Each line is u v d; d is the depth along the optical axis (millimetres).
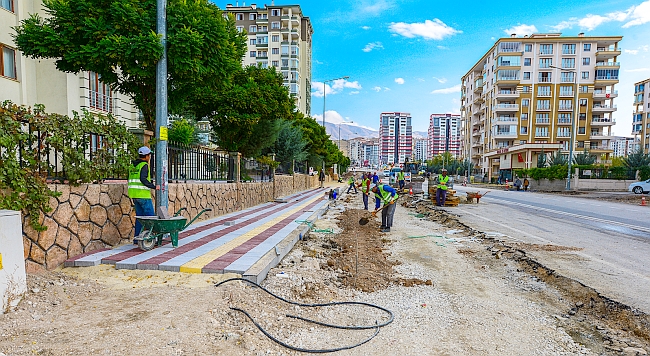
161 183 6457
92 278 4543
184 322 3305
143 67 6797
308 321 3807
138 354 2738
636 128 91812
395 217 13758
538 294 5020
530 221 12094
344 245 8219
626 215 13914
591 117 62750
